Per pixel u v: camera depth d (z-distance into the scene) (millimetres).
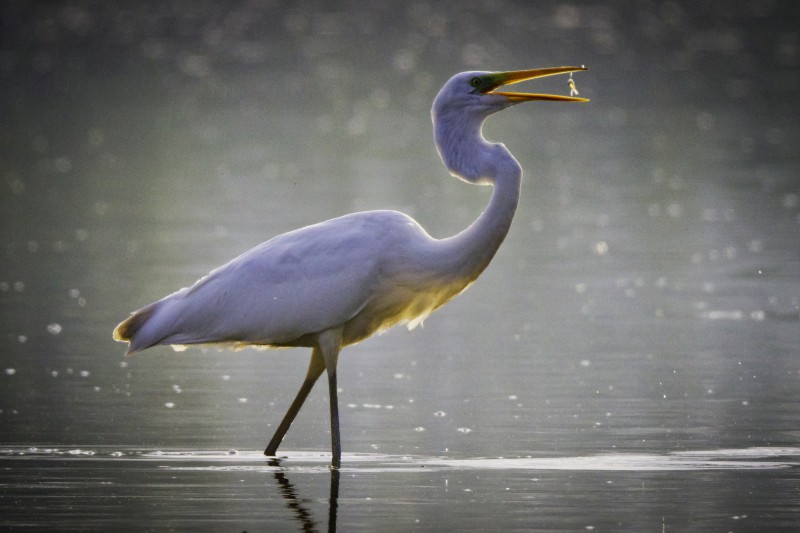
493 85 10539
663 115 39031
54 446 10703
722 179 28016
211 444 10844
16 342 15102
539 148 33250
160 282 18562
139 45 56844
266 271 10227
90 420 11641
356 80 48969
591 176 28875
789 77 46344
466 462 10156
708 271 19266
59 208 25406
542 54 52062
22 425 11406
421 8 66125
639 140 34344
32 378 13352
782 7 64438
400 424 11570
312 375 10453
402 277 10219
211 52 55719
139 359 14492
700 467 9930
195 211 24891
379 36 59281
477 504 8891
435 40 57281
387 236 10211
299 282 10141
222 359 14656
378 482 9562
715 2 66000
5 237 22391
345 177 29109
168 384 13258
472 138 10508
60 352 14633
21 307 17078
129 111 41469
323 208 24750
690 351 14500
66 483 9500
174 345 10617
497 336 15641
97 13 63969
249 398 12688
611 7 64562
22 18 61688
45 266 19891
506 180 10281
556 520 8500
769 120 37500
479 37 57250
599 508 8781
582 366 13906
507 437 11031
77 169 30609
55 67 50688
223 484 9508
